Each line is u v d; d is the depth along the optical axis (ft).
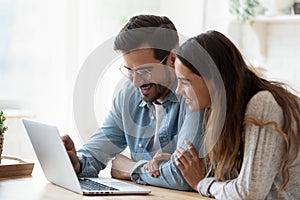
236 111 5.73
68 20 12.30
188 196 6.09
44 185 6.49
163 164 6.56
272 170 5.61
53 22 12.17
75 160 6.93
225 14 13.17
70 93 12.35
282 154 5.71
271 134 5.56
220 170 5.93
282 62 13.09
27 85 12.14
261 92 5.75
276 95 5.77
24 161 7.36
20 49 12.11
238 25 13.29
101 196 5.91
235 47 5.95
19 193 5.99
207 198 6.01
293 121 5.78
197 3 13.84
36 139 6.63
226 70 5.76
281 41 13.08
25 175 7.15
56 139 6.02
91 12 12.60
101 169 7.32
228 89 5.76
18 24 12.07
